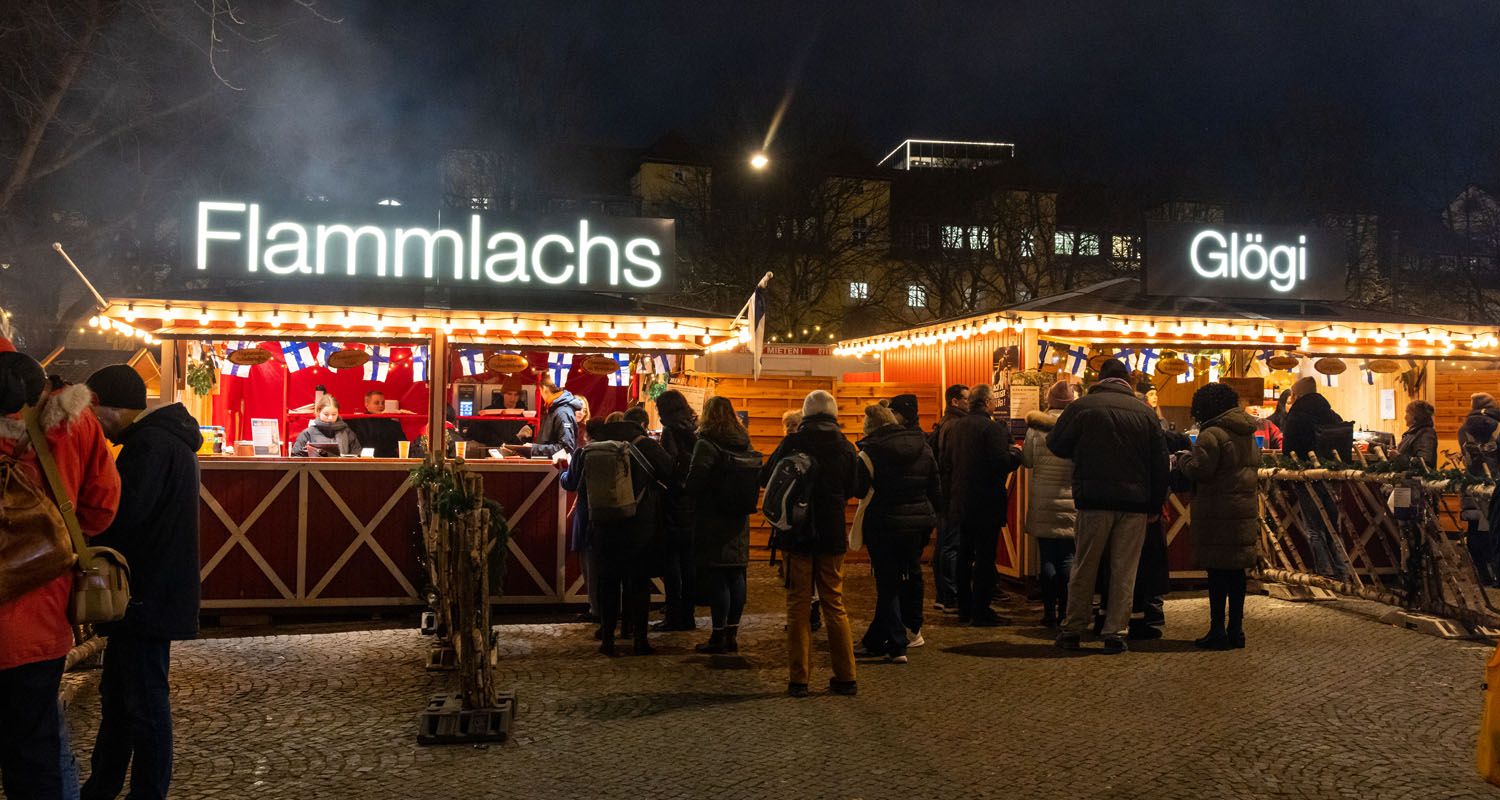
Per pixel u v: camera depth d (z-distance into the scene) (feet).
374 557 28.99
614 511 23.47
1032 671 22.38
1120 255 122.72
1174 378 38.60
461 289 33.37
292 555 28.66
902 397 25.43
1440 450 51.37
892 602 23.03
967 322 38.37
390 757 16.67
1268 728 18.17
